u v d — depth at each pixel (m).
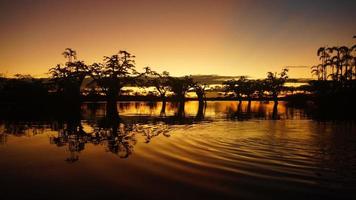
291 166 13.23
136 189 10.76
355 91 67.31
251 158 14.93
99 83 79.69
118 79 80.31
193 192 10.30
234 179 11.52
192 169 13.09
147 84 111.56
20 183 11.62
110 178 12.12
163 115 46.06
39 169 13.65
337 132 24.80
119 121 36.22
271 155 15.57
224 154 15.99
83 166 14.15
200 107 75.38
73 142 21.09
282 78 136.75
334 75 80.38
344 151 16.55
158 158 15.49
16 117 42.81
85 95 100.81
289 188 10.41
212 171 12.66
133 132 25.98
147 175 12.43
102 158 15.80
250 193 10.05
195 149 17.61
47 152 17.55
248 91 137.00
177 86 118.62
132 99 137.62
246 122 34.28
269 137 22.12
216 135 23.47
